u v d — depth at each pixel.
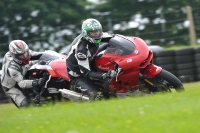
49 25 90.44
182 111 24.14
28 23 90.56
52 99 38.03
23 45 38.88
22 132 23.84
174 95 30.20
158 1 91.19
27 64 39.34
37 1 90.94
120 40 34.44
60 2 92.06
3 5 90.75
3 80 39.91
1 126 25.75
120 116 24.53
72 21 91.19
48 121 25.31
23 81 38.38
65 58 38.81
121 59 33.69
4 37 73.94
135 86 34.31
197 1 90.88
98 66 34.84
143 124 22.70
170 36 68.62
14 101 39.72
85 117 25.09
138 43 34.44
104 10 91.81
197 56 51.84
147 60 33.97
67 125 23.89
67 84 37.06
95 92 34.53
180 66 51.88
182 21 68.12
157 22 69.31
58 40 75.62
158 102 27.73
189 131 20.98
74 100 35.25
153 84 33.94
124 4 91.62
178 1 90.50
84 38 34.47
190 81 51.88
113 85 34.50
